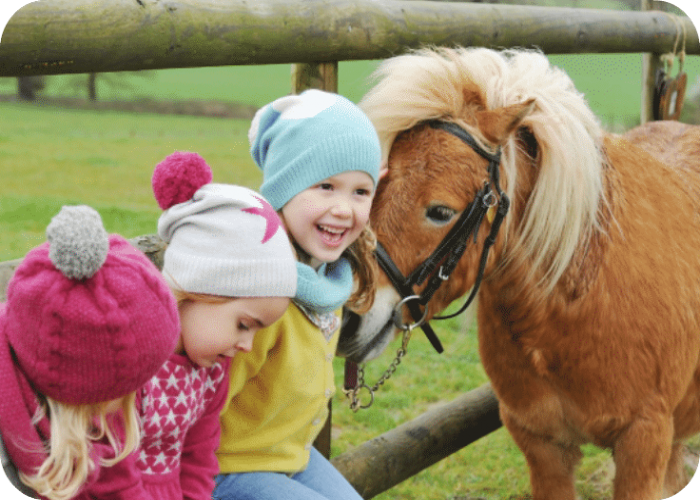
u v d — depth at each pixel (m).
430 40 2.13
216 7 1.55
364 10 1.92
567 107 1.72
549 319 1.82
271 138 1.33
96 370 0.85
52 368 0.83
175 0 1.46
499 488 2.83
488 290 1.90
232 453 1.37
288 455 1.41
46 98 18.39
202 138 13.26
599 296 1.79
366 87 1.85
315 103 1.30
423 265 1.58
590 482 2.91
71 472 0.90
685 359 1.91
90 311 0.82
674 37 3.45
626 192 1.89
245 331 1.14
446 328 4.27
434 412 2.46
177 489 1.17
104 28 1.29
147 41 1.39
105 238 0.81
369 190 1.34
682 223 1.98
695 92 8.01
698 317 1.93
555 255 1.74
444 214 1.56
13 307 0.83
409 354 3.91
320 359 1.40
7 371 0.85
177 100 18.08
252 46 1.64
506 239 1.74
